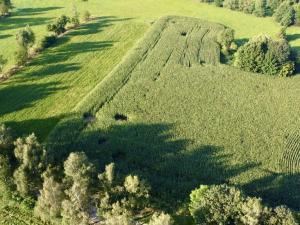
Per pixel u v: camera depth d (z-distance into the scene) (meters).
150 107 75.31
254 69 89.31
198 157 64.00
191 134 69.06
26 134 68.31
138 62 90.38
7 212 54.62
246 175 60.78
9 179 55.09
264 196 57.22
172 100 77.69
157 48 96.88
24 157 53.19
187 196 56.31
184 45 99.12
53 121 72.12
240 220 48.72
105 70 89.56
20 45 94.94
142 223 52.47
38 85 83.12
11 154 56.44
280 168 62.56
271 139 68.81
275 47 87.69
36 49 96.94
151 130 69.31
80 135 67.31
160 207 54.59
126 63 89.62
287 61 88.75
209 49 98.25
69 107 76.00
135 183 50.81
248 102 78.50
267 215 48.16
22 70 88.50
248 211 47.72
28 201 54.78
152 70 87.38
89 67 90.50
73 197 48.97
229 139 68.38
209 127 71.00
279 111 76.31
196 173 60.78
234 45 98.62
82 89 82.12
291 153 65.81
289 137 69.44
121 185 53.41
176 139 67.56
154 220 46.09
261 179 60.12
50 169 53.88
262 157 64.69
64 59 93.56
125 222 46.25
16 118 72.75
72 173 51.38
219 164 62.81
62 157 61.84
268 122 73.06
